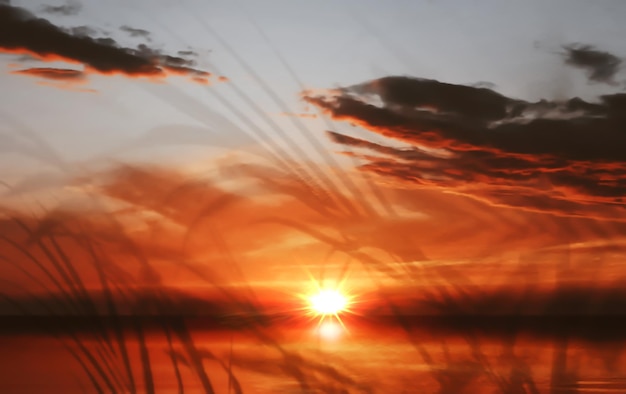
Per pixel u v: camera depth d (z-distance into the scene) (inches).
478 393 57.2
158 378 65.6
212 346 68.8
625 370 58.2
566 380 57.7
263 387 65.8
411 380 60.9
